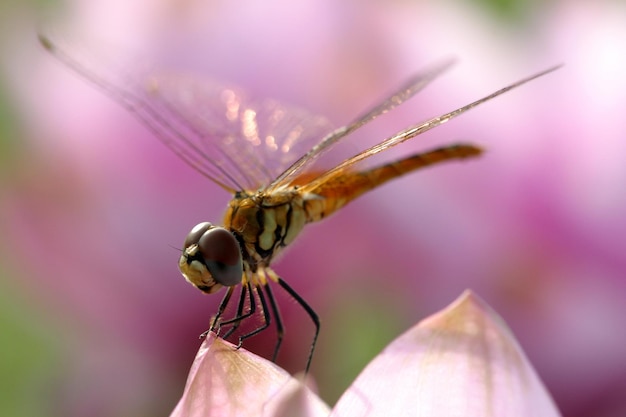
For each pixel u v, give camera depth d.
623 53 0.41
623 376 0.41
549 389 0.41
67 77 0.41
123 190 0.41
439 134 0.41
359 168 0.39
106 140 0.41
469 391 0.36
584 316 0.41
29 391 0.42
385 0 0.41
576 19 0.42
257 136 0.40
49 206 0.41
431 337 0.36
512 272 0.41
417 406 0.36
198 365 0.36
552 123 0.41
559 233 0.41
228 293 0.38
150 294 0.41
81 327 0.41
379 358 0.36
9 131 0.41
